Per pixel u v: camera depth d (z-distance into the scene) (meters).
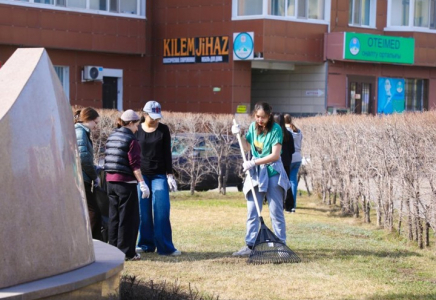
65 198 5.02
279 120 12.45
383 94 31.59
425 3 32.34
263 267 8.26
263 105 8.77
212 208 13.69
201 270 8.02
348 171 12.75
